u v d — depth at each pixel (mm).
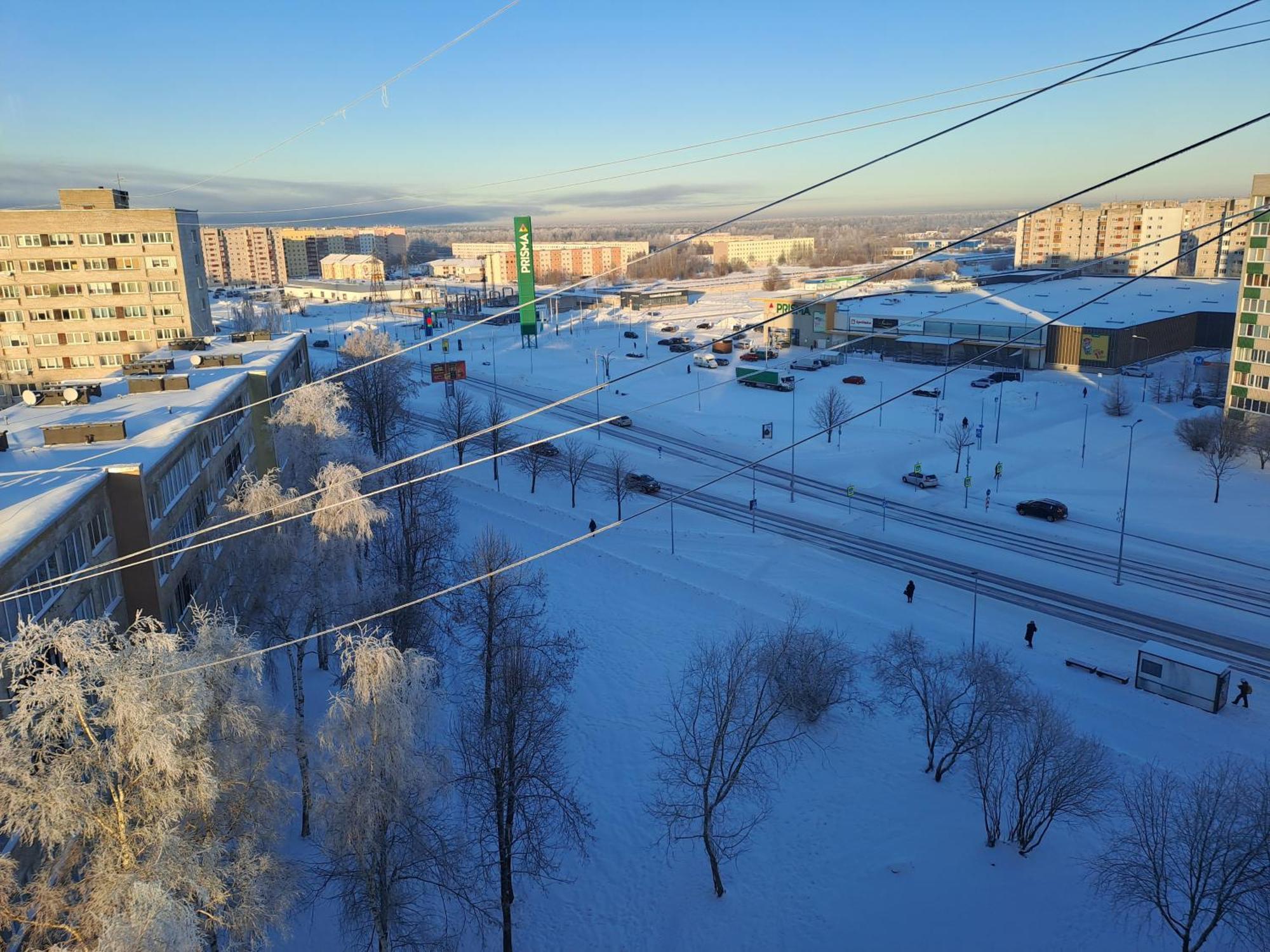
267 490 34562
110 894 18828
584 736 39375
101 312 86688
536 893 31219
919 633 48250
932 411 101188
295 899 24234
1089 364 120188
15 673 20484
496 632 40625
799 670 39312
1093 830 32094
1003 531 66438
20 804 18719
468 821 33344
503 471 83938
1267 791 27750
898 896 30016
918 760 37094
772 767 36812
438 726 38219
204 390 50469
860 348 142250
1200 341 138750
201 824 22141
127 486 32844
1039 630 49500
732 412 106125
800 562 59938
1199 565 58969
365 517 34656
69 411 44906
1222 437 73438
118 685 19953
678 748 38219
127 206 90062
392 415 82375
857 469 83250
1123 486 75250
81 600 29484
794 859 32156
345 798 23734
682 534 65562
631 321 187750
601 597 53156
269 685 37750
